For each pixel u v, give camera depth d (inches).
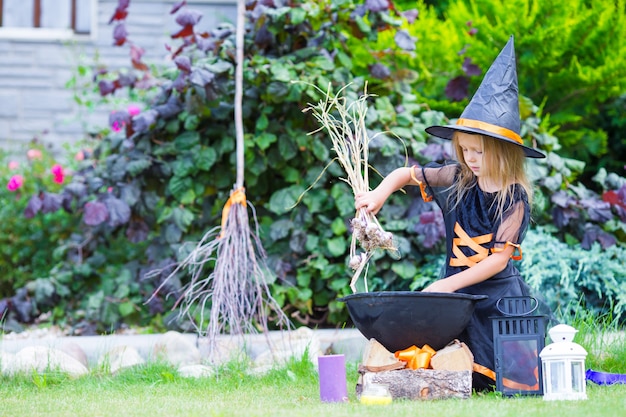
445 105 232.7
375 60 221.6
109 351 158.7
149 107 210.2
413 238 191.0
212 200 205.3
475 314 119.6
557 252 183.5
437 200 128.1
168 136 203.2
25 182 240.7
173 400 112.1
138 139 200.2
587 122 267.4
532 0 250.4
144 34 283.7
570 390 103.3
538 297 142.3
